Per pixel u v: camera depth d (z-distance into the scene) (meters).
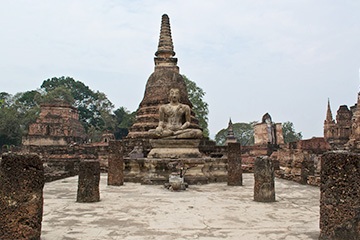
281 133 49.09
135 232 7.05
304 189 14.30
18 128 65.69
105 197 11.70
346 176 6.11
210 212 9.11
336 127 48.66
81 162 10.87
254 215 8.75
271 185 10.88
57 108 55.12
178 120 17.94
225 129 101.75
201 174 16.20
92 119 94.38
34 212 6.15
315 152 24.64
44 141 49.41
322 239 6.29
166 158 16.41
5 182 5.99
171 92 18.12
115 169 15.30
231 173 15.29
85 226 7.55
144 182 15.68
